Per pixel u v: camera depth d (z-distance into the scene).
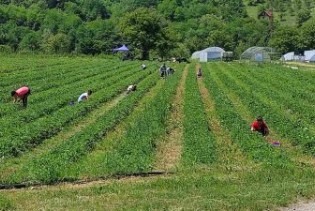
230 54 140.62
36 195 18.67
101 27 178.75
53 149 26.75
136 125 32.91
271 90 54.47
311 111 39.72
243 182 20.67
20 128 30.78
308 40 179.75
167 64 101.56
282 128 32.25
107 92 49.31
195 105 41.78
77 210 16.52
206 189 19.31
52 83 58.34
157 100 44.31
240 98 47.88
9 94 47.00
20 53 128.38
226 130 32.81
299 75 74.62
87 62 102.50
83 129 31.72
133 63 101.12
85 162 24.36
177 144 29.17
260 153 25.58
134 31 132.75
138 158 24.64
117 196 18.33
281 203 17.25
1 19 194.12
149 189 19.61
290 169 22.67
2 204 17.08
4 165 23.83
